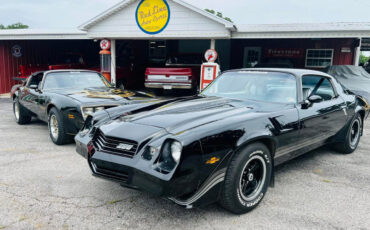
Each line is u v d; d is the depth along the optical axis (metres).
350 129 4.71
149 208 2.96
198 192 2.49
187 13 11.02
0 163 4.23
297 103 3.53
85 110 4.85
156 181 2.33
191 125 2.63
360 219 2.80
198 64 13.81
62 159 4.45
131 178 2.51
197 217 2.79
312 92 3.90
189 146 2.38
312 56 15.27
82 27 12.19
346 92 4.80
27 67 13.16
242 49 17.23
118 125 2.93
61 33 12.80
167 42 18.20
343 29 9.55
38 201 3.07
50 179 3.66
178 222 2.70
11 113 9.02
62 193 3.27
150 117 3.02
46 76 6.30
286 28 10.30
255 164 2.90
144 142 2.55
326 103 4.05
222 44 18.23
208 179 2.51
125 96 5.63
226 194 2.67
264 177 2.99
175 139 2.40
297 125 3.34
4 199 3.10
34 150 4.91
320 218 2.80
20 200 3.08
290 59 15.91
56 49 17.42
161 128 2.68
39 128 6.78
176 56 14.17
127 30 11.92
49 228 2.57
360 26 9.63
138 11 11.61
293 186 3.55
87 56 16.66
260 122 2.92
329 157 4.73
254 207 2.93
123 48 14.30
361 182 3.70
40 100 5.76
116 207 2.97
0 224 2.62
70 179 3.67
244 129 2.73
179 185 2.35
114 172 2.68
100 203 3.05
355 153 4.98
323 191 3.42
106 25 12.12
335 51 14.61
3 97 13.69
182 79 11.65
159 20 11.39
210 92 4.18
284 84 3.73
